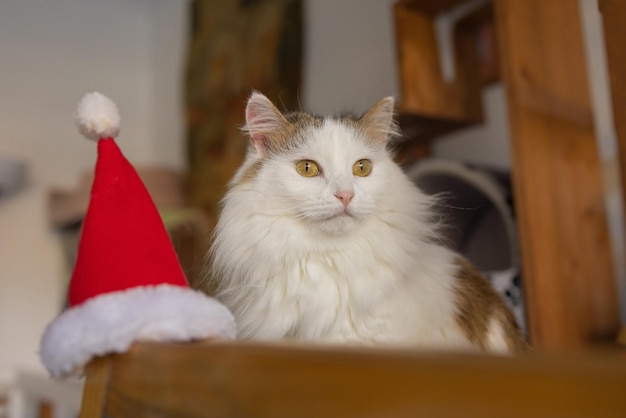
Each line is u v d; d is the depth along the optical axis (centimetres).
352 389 43
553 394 33
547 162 166
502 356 39
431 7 216
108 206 90
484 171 188
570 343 157
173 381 63
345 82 295
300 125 142
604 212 183
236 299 130
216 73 369
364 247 128
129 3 452
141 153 449
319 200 126
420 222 139
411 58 215
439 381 38
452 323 130
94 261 87
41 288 382
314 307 123
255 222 132
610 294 177
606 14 105
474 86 232
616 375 31
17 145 392
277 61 322
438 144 256
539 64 172
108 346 77
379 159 140
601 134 200
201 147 371
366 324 123
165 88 436
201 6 395
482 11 223
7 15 400
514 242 175
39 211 390
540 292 154
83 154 414
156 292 82
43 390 263
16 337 374
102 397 79
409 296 125
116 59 444
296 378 47
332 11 305
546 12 179
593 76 203
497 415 35
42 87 407
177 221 302
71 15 426
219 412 55
